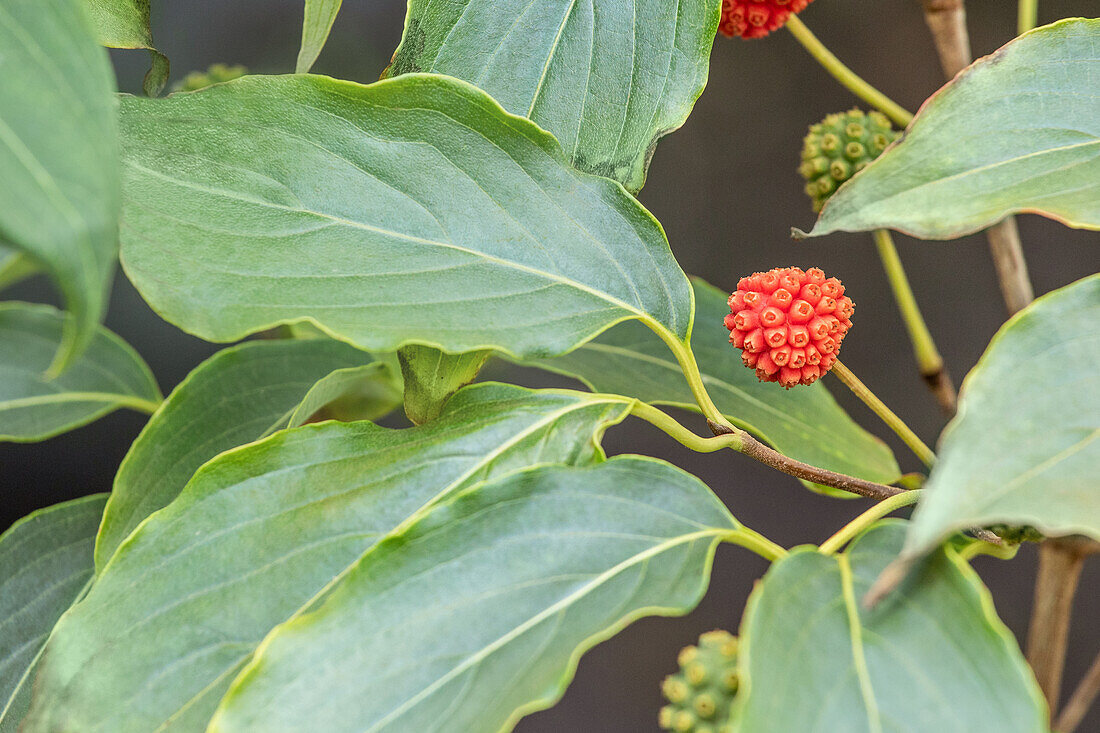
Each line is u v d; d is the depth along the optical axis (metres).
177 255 0.49
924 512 0.46
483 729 0.47
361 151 0.51
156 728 0.49
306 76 0.50
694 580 0.49
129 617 0.50
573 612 0.48
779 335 0.53
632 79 0.52
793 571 0.48
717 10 0.52
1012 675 0.46
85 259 0.45
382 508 0.51
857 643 0.47
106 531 0.53
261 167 0.50
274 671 0.48
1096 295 0.48
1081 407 0.47
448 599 0.49
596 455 0.51
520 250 0.51
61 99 0.45
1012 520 0.46
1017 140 0.50
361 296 0.50
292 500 0.51
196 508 0.51
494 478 0.50
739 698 0.46
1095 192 0.49
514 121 0.51
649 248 0.51
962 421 0.47
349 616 0.49
